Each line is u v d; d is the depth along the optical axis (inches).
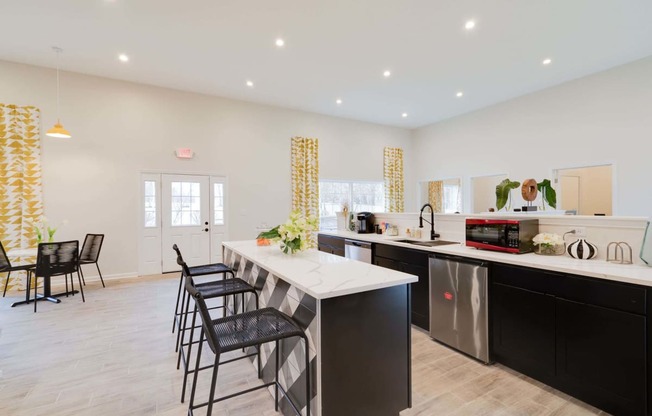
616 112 185.2
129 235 205.0
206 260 229.1
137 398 78.2
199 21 135.2
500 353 92.4
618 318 67.4
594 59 175.0
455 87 217.2
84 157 191.8
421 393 79.7
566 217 96.5
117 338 113.5
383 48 160.1
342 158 293.6
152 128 211.0
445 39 151.8
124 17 132.0
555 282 78.8
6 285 164.4
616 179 185.3
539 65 182.2
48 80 182.7
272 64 178.4
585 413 71.4
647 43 157.2
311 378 60.2
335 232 190.2
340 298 59.6
